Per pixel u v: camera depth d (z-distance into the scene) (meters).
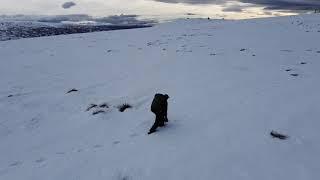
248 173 7.40
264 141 8.83
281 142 8.72
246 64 19.25
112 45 33.00
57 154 9.69
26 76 21.53
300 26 37.50
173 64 20.78
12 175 8.59
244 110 11.21
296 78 15.19
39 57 28.31
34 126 12.65
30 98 16.45
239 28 40.16
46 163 9.11
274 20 47.47
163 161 8.22
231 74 16.83
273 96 12.53
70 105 14.81
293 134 9.14
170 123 10.74
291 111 10.81
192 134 9.66
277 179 7.09
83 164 8.70
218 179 7.27
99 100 14.96
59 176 8.22
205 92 13.82
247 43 27.55
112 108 13.48
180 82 16.05
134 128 10.85
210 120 10.60
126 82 17.62
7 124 13.02
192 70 18.53
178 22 58.78
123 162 8.42
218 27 43.84
